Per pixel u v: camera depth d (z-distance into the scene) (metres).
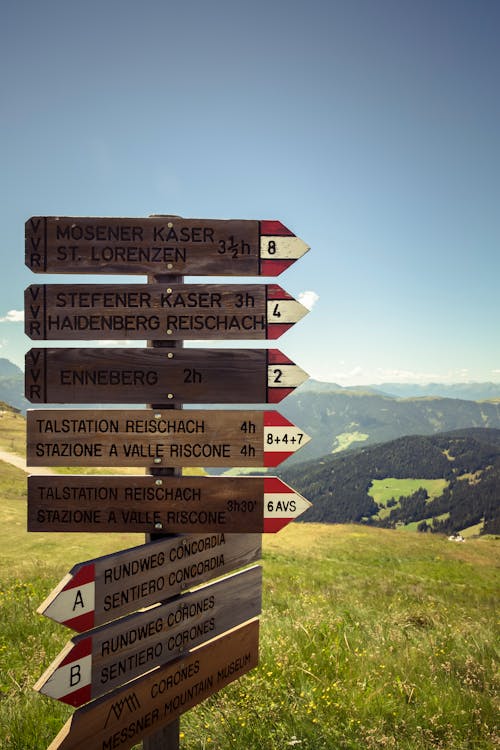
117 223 3.43
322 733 3.92
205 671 3.52
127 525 3.41
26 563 15.30
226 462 3.46
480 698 4.67
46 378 3.37
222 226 3.52
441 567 27.36
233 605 3.77
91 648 2.87
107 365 3.39
